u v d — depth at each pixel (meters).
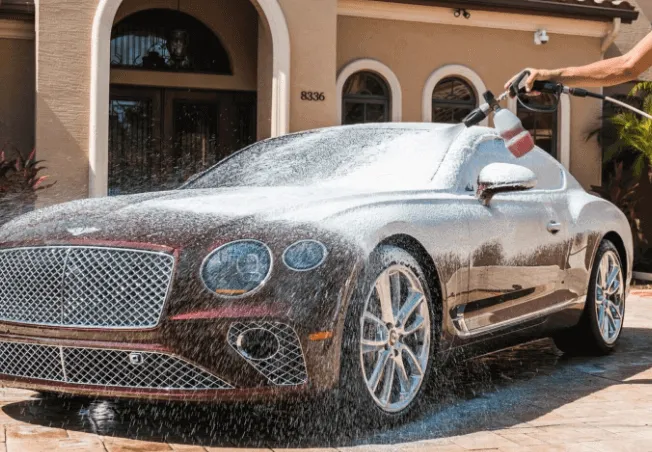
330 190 3.77
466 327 3.82
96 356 3.11
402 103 11.55
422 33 11.62
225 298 2.99
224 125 11.27
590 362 5.09
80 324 3.11
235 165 4.60
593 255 5.05
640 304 8.29
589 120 12.55
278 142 4.83
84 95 9.12
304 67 10.16
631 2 13.46
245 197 3.57
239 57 11.21
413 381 3.51
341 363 3.11
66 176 9.07
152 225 3.21
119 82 10.80
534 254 4.37
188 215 3.29
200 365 2.99
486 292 3.96
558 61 12.32
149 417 3.53
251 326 2.98
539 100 12.32
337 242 3.14
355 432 3.26
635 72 3.59
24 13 9.48
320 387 3.04
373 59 11.36
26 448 3.04
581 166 12.52
